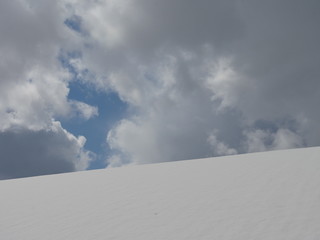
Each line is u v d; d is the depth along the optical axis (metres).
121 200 10.31
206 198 9.31
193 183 11.30
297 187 9.12
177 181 11.94
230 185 10.35
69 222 8.76
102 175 15.11
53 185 14.19
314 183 9.26
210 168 13.50
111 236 7.38
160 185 11.66
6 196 12.99
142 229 7.55
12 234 8.31
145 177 13.38
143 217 8.40
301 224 6.66
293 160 12.61
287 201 8.12
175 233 7.07
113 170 16.08
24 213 10.19
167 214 8.39
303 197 8.24
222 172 12.41
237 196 9.09
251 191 9.38
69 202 10.89
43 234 8.05
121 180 13.39
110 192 11.56
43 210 10.29
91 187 12.79
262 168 12.05
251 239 6.30
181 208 8.73
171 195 10.14
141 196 10.48
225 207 8.33
